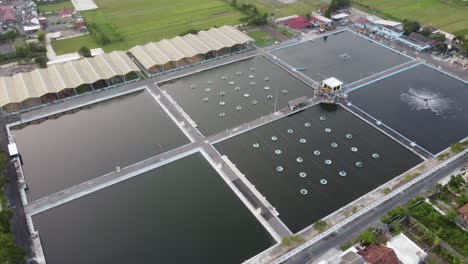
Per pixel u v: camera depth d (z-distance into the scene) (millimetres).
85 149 95250
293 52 137625
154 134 100000
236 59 132625
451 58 132500
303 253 69625
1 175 85188
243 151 94062
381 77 122688
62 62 128125
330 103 110062
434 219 74000
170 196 82625
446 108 109062
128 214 78750
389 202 79375
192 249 72000
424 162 90000
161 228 75938
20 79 115125
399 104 110562
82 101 111438
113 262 70062
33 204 80125
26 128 102938
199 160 91875
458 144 92375
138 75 123812
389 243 68000
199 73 125562
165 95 114438
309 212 78438
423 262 67000
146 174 88250
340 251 69500
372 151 94125
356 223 75062
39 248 71312
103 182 85125
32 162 91562
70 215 78688
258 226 75938
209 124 103062
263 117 105375
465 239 70562
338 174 87625
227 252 71312
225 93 115812
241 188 83688
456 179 81000
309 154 93250
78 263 69812
